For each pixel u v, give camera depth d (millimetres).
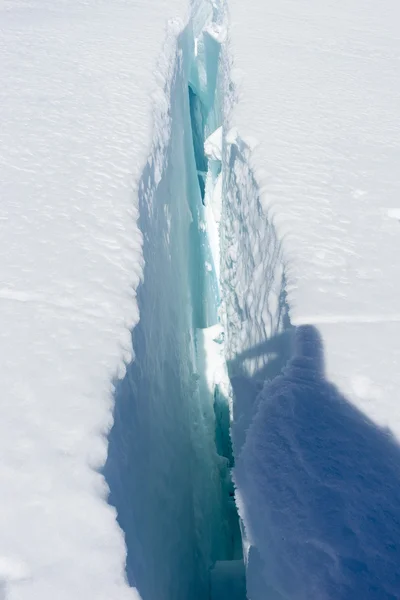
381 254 2828
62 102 4590
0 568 1346
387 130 4543
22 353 2018
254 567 1718
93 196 3145
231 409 4320
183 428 4148
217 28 9844
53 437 1684
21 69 5402
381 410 1900
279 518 1578
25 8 8414
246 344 3633
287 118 4672
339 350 2156
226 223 5820
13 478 1552
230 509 4887
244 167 4359
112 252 2670
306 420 1865
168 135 5168
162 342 3691
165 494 2994
